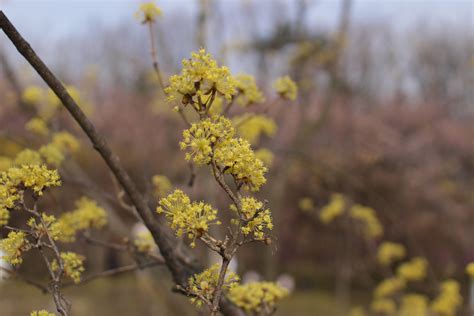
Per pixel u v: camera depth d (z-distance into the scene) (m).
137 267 2.11
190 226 1.33
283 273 15.11
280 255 15.08
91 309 10.88
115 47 20.50
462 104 23.08
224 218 6.79
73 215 2.39
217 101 2.17
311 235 14.56
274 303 2.07
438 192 14.68
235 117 2.86
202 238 1.34
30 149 2.82
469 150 16.30
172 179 6.27
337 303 12.07
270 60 10.12
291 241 14.88
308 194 12.60
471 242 14.09
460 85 24.17
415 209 14.49
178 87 1.45
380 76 25.28
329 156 13.06
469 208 14.77
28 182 1.50
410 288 7.05
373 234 6.87
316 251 14.86
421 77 26.72
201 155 1.34
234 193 1.44
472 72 23.03
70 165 3.38
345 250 11.06
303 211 13.80
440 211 14.41
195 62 1.44
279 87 2.62
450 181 15.90
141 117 14.83
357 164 13.81
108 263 14.70
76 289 12.91
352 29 21.25
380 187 14.34
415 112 18.17
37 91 3.43
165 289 4.25
